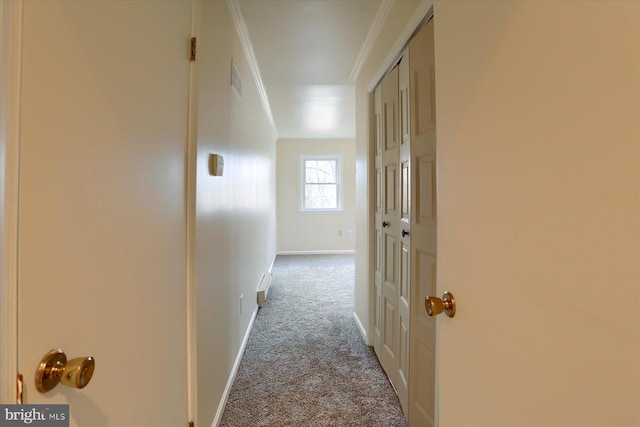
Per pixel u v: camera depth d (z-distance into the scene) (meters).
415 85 1.42
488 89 0.64
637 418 0.37
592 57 0.42
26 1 0.46
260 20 2.00
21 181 0.45
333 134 6.03
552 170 0.48
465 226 0.73
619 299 0.39
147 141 0.83
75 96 0.56
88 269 0.59
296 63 2.63
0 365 0.42
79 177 0.57
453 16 0.78
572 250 0.45
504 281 0.59
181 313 1.09
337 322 2.85
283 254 6.44
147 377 0.84
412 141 1.45
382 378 1.93
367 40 2.22
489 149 0.64
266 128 4.08
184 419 1.12
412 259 1.46
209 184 1.36
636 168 0.37
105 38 0.64
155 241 0.88
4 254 0.43
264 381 1.90
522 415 0.55
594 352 0.42
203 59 1.27
